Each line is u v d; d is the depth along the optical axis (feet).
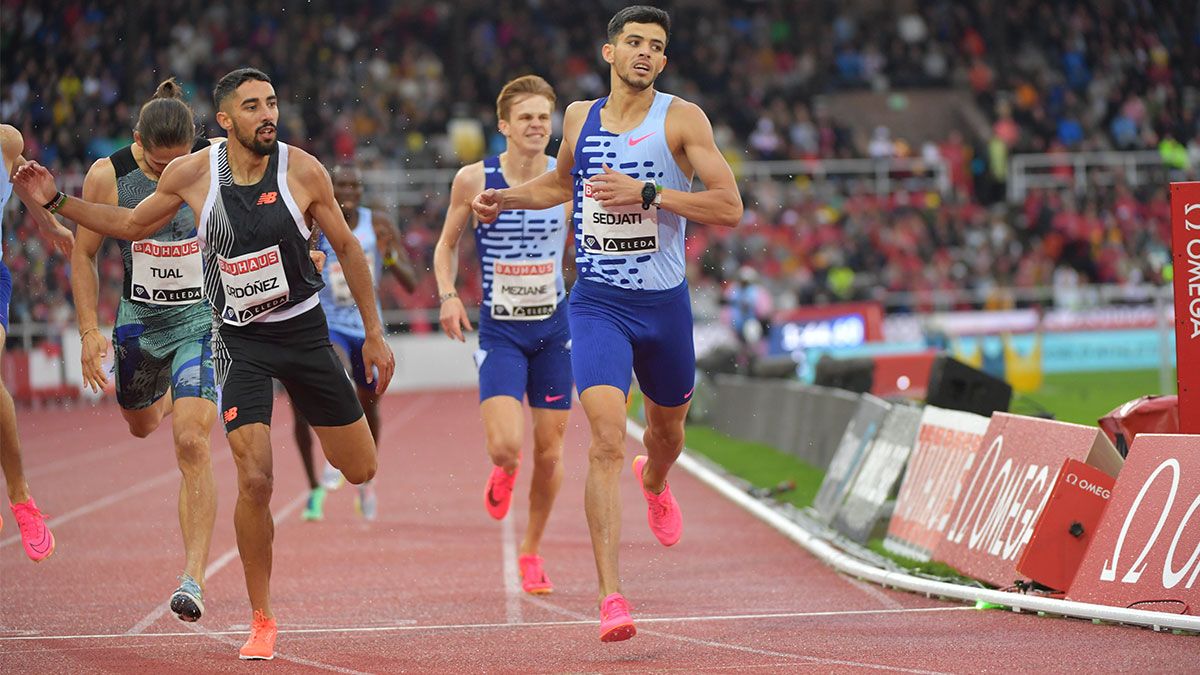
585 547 77.05
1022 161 272.10
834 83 314.35
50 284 212.23
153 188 53.72
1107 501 51.80
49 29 247.91
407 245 242.17
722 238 249.34
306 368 46.65
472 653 47.09
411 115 275.18
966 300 242.58
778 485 98.48
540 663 44.91
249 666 45.55
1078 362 230.07
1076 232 259.19
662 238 48.98
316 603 59.21
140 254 53.72
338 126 265.95
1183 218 53.16
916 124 311.68
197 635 51.83
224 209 45.44
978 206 267.39
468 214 63.82
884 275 247.70
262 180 45.55
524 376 63.10
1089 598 49.78
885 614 52.75
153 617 56.24
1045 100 292.20
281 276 45.70
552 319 63.00
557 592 61.62
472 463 130.52
